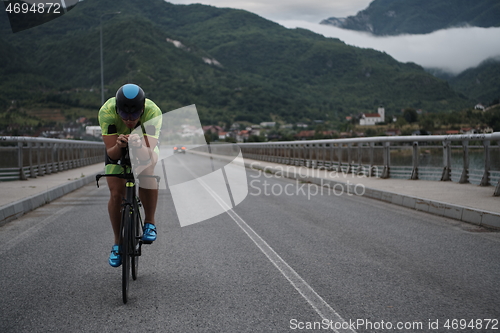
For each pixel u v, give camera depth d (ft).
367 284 15.52
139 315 12.82
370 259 18.78
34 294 14.66
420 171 46.83
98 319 12.53
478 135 38.19
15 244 21.76
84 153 81.71
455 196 32.78
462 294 14.47
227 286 15.38
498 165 37.24
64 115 459.32
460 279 16.03
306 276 16.48
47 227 26.07
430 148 45.62
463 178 41.50
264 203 35.53
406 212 31.22
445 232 24.27
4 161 47.60
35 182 45.57
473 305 13.51
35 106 493.36
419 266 17.71
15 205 29.35
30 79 643.04
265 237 23.11
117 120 14.96
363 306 13.50
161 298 14.23
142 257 19.29
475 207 27.43
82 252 20.18
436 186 39.83
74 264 18.22
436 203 30.25
